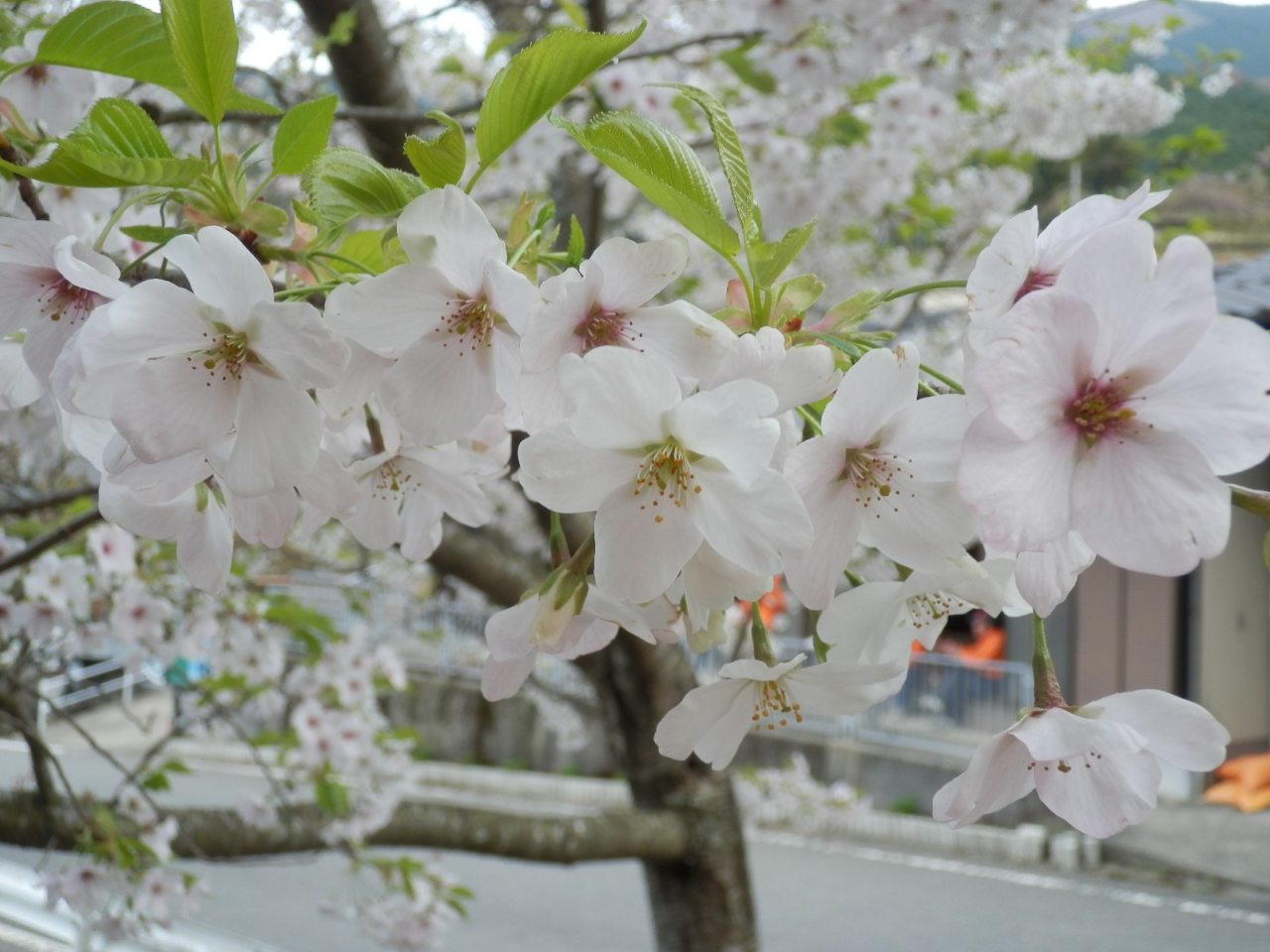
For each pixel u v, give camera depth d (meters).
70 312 0.19
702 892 0.71
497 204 1.27
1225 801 2.36
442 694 3.11
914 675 2.65
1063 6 0.81
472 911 2.12
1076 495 0.15
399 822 0.64
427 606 2.34
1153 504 0.15
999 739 0.19
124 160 0.17
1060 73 1.55
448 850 0.66
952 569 0.18
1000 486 0.15
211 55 0.19
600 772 2.91
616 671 0.69
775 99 1.07
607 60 0.17
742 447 0.16
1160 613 2.33
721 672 0.18
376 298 0.17
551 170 0.78
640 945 1.98
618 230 1.39
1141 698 0.19
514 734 3.02
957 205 1.56
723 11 0.94
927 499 0.17
